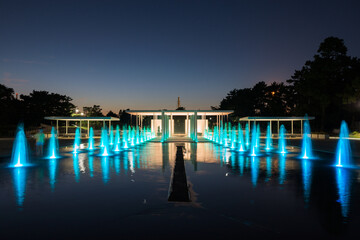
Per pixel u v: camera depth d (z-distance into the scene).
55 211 5.23
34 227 4.43
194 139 28.88
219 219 4.77
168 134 34.97
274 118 35.50
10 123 45.50
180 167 9.60
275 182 7.95
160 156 15.00
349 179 8.42
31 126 48.41
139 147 21.59
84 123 54.50
